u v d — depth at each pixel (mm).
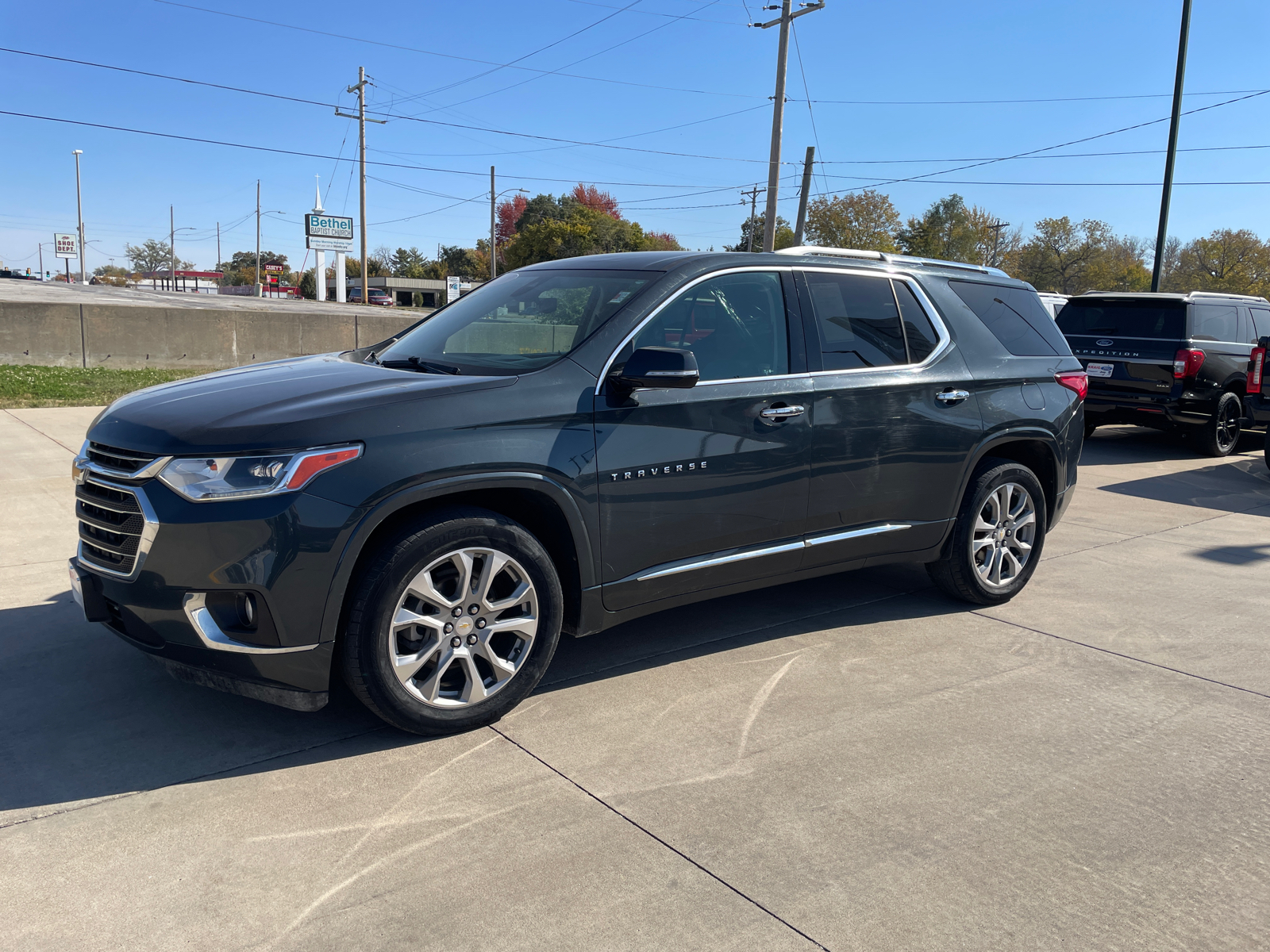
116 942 2113
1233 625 4617
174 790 2777
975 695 3668
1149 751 3223
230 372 3701
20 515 5961
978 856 2551
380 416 2912
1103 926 2266
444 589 3105
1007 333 4766
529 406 3139
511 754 3061
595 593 3373
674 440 3443
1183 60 20766
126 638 2975
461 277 112875
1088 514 7332
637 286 3590
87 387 12312
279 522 2727
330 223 64812
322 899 2285
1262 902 2381
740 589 3842
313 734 3166
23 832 2537
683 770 2986
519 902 2293
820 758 3094
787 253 4016
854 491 4023
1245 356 10688
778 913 2279
